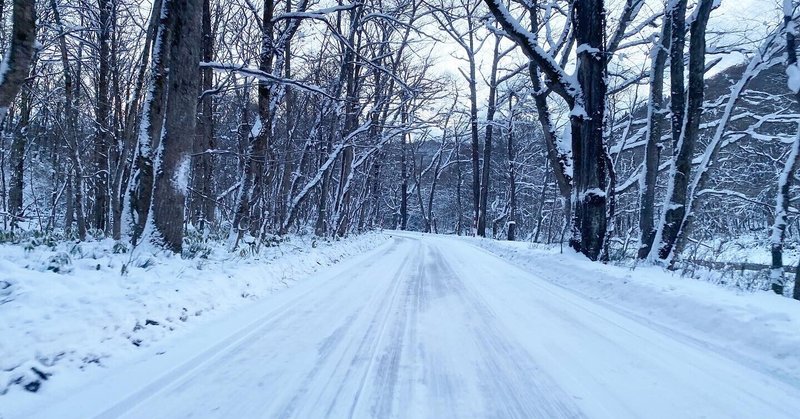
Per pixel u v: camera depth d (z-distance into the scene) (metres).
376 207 39.16
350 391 3.62
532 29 16.86
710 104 15.44
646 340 5.11
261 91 12.21
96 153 15.13
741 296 6.26
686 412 3.31
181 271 6.91
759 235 24.03
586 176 11.73
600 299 7.61
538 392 3.64
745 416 3.27
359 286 8.66
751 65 10.88
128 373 3.94
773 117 13.57
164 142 8.09
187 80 8.15
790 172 9.41
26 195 26.67
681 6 11.81
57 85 16.86
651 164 13.49
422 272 11.15
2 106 5.68
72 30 11.73
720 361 4.43
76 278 5.37
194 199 17.25
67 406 3.29
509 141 34.12
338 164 24.64
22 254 6.43
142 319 4.96
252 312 6.25
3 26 11.98
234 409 3.28
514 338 5.13
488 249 20.56
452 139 49.59
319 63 17.81
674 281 7.68
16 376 3.49
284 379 3.85
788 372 4.08
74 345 4.08
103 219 15.02
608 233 14.05
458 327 5.60
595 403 3.45
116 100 14.29
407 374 3.99
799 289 8.83
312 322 5.75
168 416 3.15
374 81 19.89
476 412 3.28
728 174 21.64
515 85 26.25
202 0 8.33
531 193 46.41
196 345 4.73
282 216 19.05
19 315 4.09
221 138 21.38
